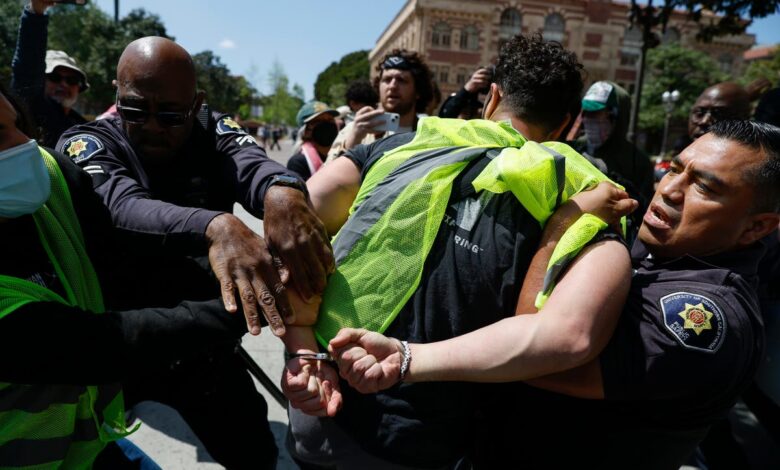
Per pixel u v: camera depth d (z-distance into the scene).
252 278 1.13
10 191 1.04
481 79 3.21
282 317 1.16
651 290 1.21
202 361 1.69
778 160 1.17
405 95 3.16
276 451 1.94
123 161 1.51
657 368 1.12
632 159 3.23
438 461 1.28
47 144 2.78
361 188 1.35
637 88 10.45
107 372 1.02
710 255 1.29
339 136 3.30
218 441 1.80
